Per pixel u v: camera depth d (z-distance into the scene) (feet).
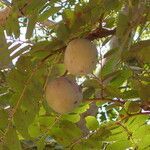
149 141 6.12
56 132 5.99
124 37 4.90
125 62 5.69
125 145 6.15
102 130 6.04
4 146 5.40
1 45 5.39
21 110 5.41
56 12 5.39
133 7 4.92
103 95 5.87
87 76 5.76
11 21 5.37
